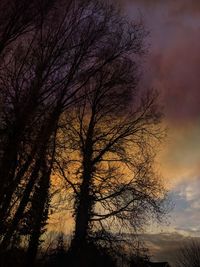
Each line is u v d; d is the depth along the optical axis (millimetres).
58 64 18594
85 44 19438
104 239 28703
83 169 28969
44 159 18344
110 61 21328
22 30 17875
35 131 17469
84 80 19406
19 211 16812
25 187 17219
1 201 16328
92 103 28953
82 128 29719
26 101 17328
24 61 17859
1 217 16297
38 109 17688
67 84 18734
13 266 16844
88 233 28531
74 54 19141
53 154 19000
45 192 18641
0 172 16422
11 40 17672
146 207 28594
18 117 17031
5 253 16391
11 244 16531
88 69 19750
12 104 17172
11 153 16656
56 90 18453
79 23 19375
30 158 16938
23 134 16938
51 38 18547
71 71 18938
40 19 18219
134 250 29141
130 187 28844
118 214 28719
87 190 28766
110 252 28734
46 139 17578
